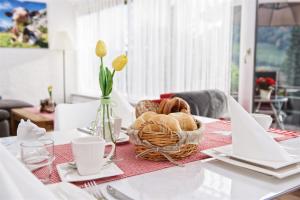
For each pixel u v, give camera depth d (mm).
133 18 3939
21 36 4836
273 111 3338
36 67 5039
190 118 1020
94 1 4734
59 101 5336
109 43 4434
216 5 2953
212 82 3027
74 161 878
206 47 3059
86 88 5148
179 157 960
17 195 468
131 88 4020
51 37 5133
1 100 4285
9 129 3662
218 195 702
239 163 875
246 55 2867
